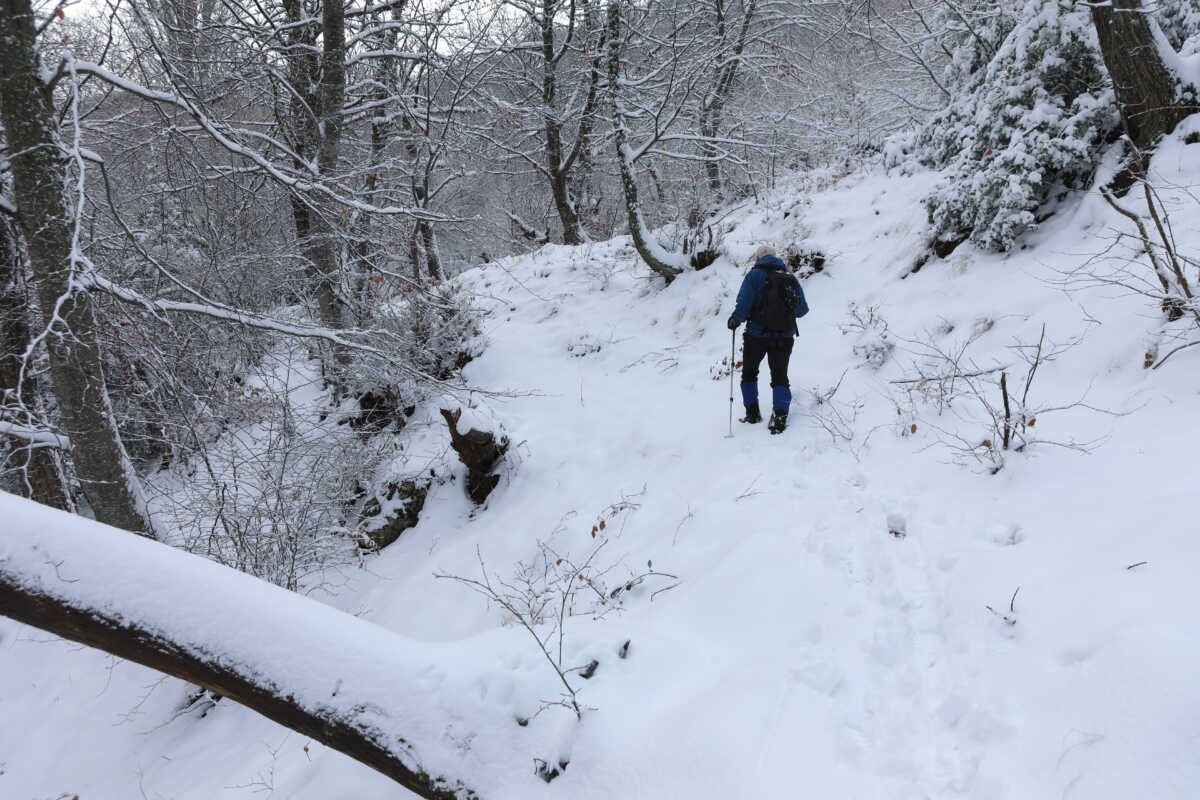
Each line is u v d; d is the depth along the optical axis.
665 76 10.53
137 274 6.49
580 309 9.02
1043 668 2.15
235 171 6.28
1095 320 4.25
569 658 2.73
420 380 6.89
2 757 4.80
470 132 10.44
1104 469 3.10
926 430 4.29
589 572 4.36
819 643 2.76
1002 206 5.50
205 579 2.56
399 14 8.77
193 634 2.46
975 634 2.49
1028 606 2.45
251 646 2.46
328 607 2.70
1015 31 5.89
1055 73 5.60
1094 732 1.82
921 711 2.28
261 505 5.24
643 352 7.53
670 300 8.28
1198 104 4.82
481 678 2.57
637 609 3.53
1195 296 3.53
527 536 5.36
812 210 8.60
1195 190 4.54
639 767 2.29
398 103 8.40
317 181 6.41
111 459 5.13
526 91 12.03
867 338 5.73
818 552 3.39
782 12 13.20
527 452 6.37
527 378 7.67
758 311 5.04
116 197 6.85
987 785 1.89
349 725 2.41
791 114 12.39
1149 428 3.26
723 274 8.01
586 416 6.66
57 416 6.30
